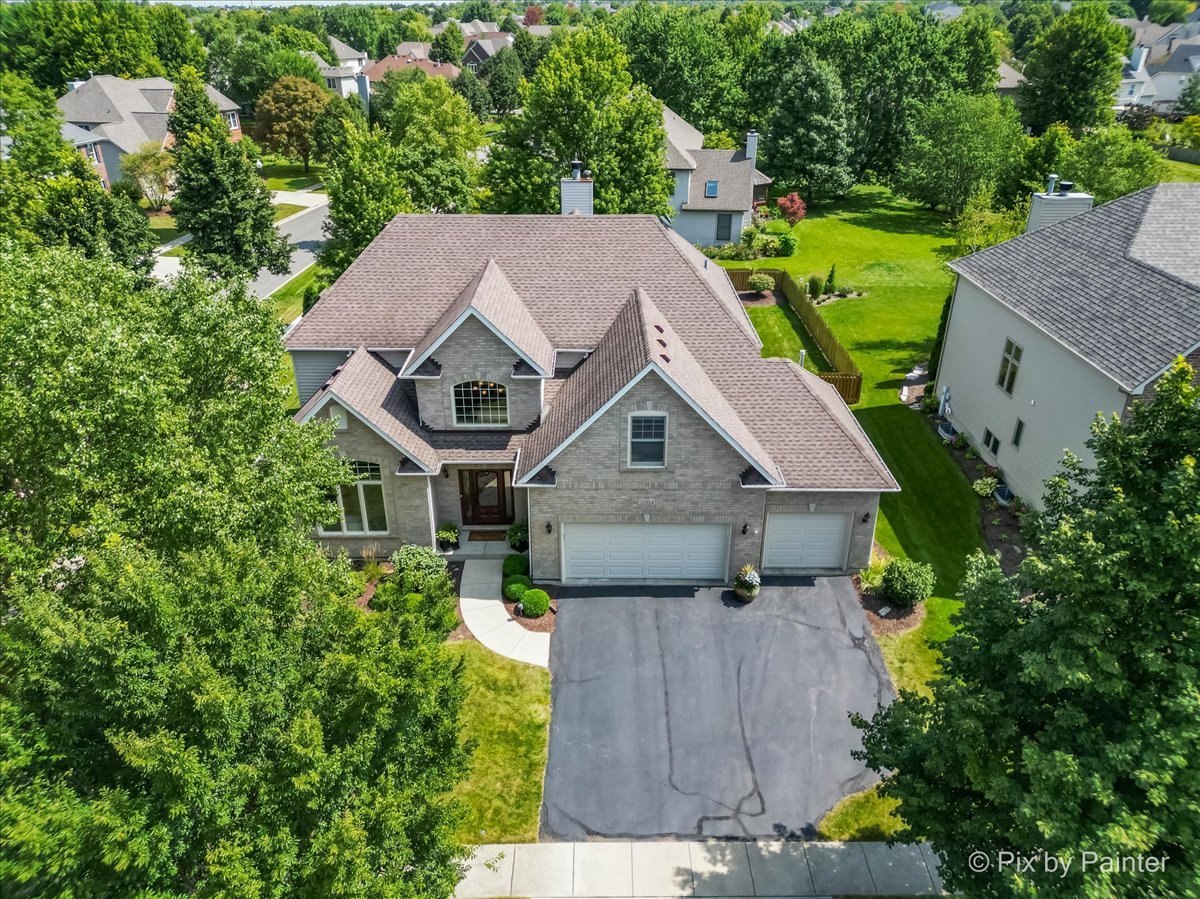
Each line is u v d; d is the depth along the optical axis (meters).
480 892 16.16
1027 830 11.85
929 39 75.19
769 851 17.00
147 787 10.79
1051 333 26.12
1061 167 50.06
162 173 66.62
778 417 25.31
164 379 16.12
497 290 26.55
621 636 22.72
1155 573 11.62
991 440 30.89
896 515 28.64
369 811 10.99
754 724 19.94
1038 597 14.15
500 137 49.53
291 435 18.44
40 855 9.20
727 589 24.69
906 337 44.50
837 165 70.75
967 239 41.97
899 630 23.02
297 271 54.81
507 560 25.20
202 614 11.41
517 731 19.77
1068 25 75.94
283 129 83.50
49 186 38.47
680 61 80.50
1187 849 10.27
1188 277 24.36
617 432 22.80
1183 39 152.25
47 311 15.13
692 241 60.72
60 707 10.88
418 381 25.19
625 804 18.00
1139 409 13.41
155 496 15.12
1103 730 11.90
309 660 12.45
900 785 14.04
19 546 14.52
